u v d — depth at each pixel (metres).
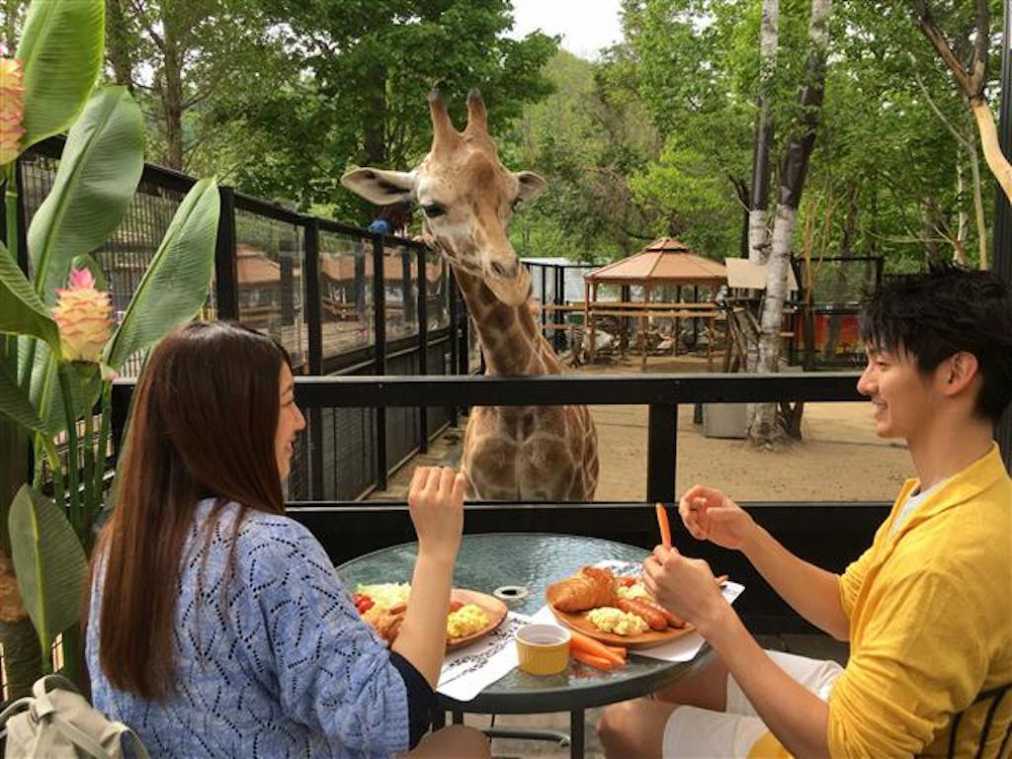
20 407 2.08
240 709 1.21
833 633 1.89
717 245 24.66
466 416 11.23
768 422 9.66
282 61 15.54
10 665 2.26
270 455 1.31
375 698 1.21
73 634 2.25
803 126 9.39
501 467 3.32
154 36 13.32
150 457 1.27
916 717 1.29
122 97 2.55
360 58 15.77
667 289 23.69
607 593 1.94
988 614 1.29
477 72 16.23
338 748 1.26
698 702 2.07
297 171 17.55
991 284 1.37
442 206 3.03
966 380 1.36
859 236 19.06
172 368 1.27
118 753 1.17
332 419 6.09
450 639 1.80
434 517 1.44
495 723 3.06
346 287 6.86
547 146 26.56
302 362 5.80
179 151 14.04
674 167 18.62
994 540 1.31
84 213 2.40
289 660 1.21
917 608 1.29
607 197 26.19
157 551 1.21
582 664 1.76
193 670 1.20
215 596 1.20
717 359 18.62
